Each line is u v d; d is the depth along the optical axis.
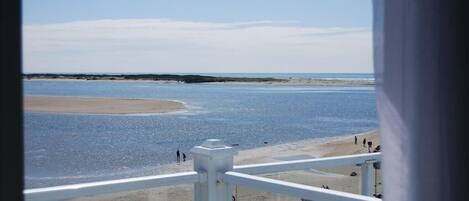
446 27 1.83
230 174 2.64
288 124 36.62
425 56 1.80
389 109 1.78
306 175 2.79
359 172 2.82
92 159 21.34
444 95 1.83
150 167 16.86
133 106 52.03
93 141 27.86
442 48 1.83
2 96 1.02
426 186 1.81
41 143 24.83
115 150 24.56
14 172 1.04
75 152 23.31
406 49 1.79
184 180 2.61
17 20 1.04
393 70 1.78
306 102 57.78
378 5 1.78
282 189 2.39
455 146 1.83
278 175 2.79
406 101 1.79
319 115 43.44
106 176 16.52
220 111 49.00
